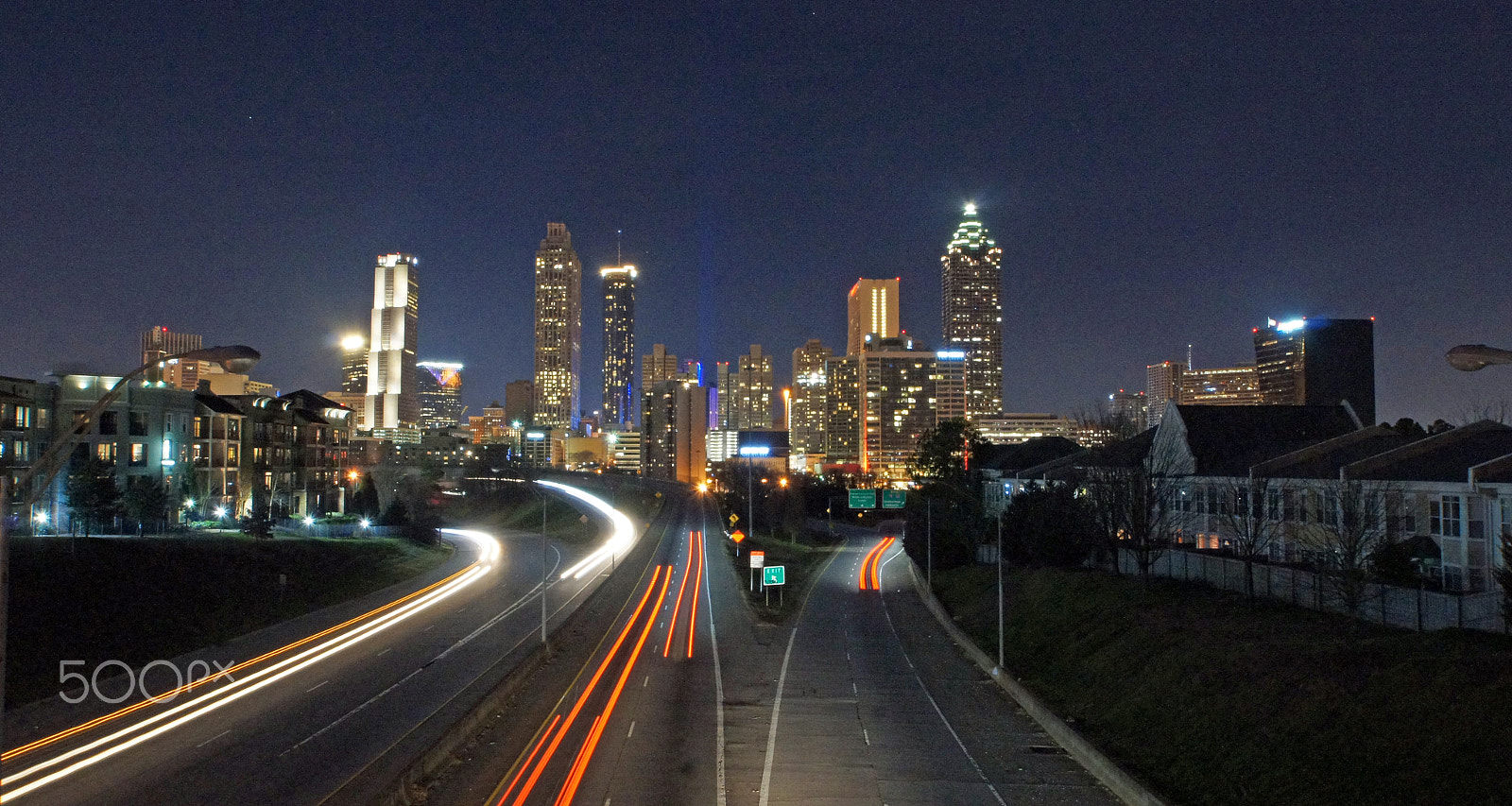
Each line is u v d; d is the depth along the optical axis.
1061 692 45.38
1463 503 44.66
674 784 30.89
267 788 28.88
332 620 64.44
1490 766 25.05
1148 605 50.69
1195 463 66.69
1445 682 29.17
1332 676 32.75
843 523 154.62
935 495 99.94
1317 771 28.47
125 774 30.30
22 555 54.03
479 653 52.62
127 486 84.62
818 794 30.36
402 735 35.19
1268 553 56.41
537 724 38.56
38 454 81.44
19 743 34.22
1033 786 31.77
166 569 61.03
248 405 107.19
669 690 45.94
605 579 87.56
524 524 150.12
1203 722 34.56
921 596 82.81
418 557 95.62
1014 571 73.38
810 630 66.25
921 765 34.00
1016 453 106.50
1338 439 59.19
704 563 103.19
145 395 89.69
